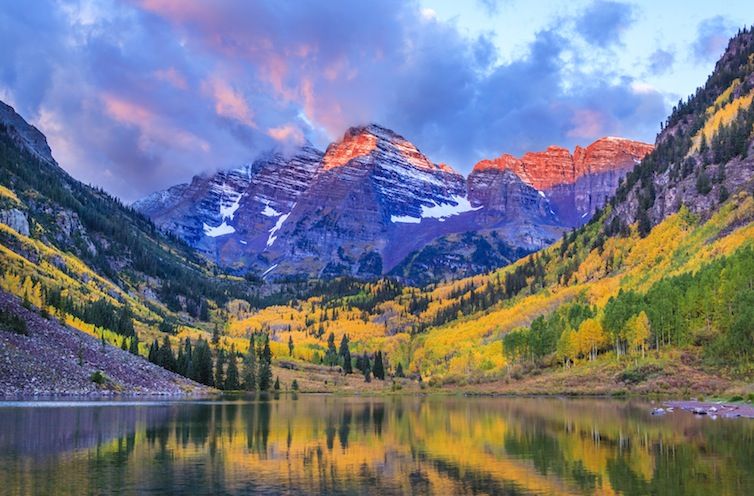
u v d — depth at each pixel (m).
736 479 56.09
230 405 155.50
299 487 55.47
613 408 128.25
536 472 60.91
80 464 64.31
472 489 54.28
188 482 56.94
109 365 189.75
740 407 118.38
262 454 72.69
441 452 73.94
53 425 93.38
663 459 66.00
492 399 175.62
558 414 117.12
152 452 72.62
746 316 155.62
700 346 177.62
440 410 137.25
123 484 55.66
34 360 160.75
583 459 67.12
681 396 149.00
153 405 142.88
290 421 111.25
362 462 67.62
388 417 120.31
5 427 90.38
